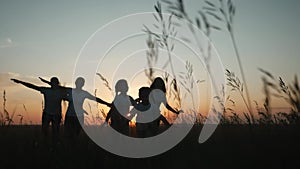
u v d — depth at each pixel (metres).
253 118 3.00
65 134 5.21
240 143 2.95
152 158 3.17
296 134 2.71
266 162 2.55
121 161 3.12
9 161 3.25
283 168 2.47
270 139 2.78
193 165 2.80
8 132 4.30
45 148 3.73
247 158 2.66
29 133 4.91
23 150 3.56
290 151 2.61
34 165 3.13
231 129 3.39
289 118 2.68
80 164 3.03
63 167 3.02
